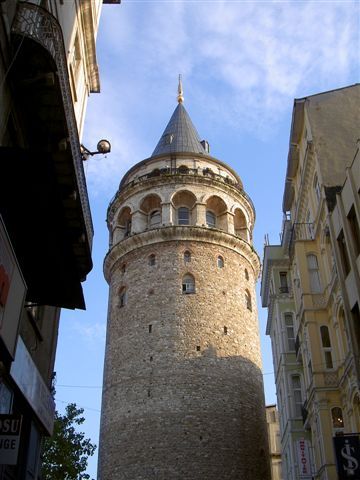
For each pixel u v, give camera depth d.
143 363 41.44
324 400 25.70
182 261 45.59
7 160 12.88
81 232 18.69
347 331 23.09
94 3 27.25
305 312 28.17
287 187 36.31
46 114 15.77
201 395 39.72
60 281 17.22
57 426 40.44
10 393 15.87
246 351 44.00
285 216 40.25
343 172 27.69
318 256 29.50
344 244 23.97
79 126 27.55
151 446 37.94
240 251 48.91
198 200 48.66
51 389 22.53
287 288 40.91
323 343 27.31
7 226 14.94
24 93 15.01
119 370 42.47
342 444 20.31
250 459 39.19
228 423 39.41
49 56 14.46
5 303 11.90
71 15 22.80
